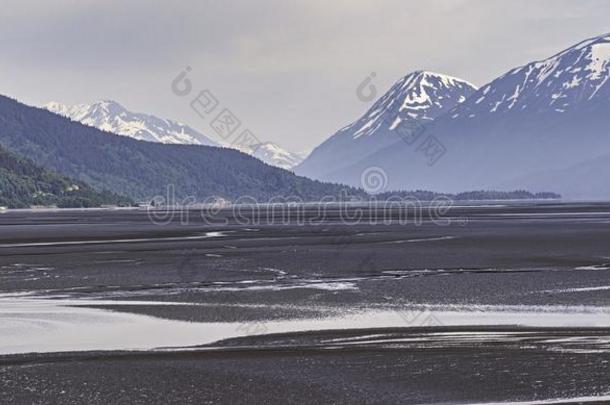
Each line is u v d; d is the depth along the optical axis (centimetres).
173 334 6188
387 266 11069
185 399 4478
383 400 4419
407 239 17250
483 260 11744
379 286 8862
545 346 5547
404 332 6144
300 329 6325
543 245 14650
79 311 7269
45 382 4803
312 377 4866
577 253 12775
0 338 6081
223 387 4684
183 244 15938
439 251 13575
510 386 4591
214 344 5819
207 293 8406
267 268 10881
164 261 11988
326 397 4488
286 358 5338
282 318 6825
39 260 12319
